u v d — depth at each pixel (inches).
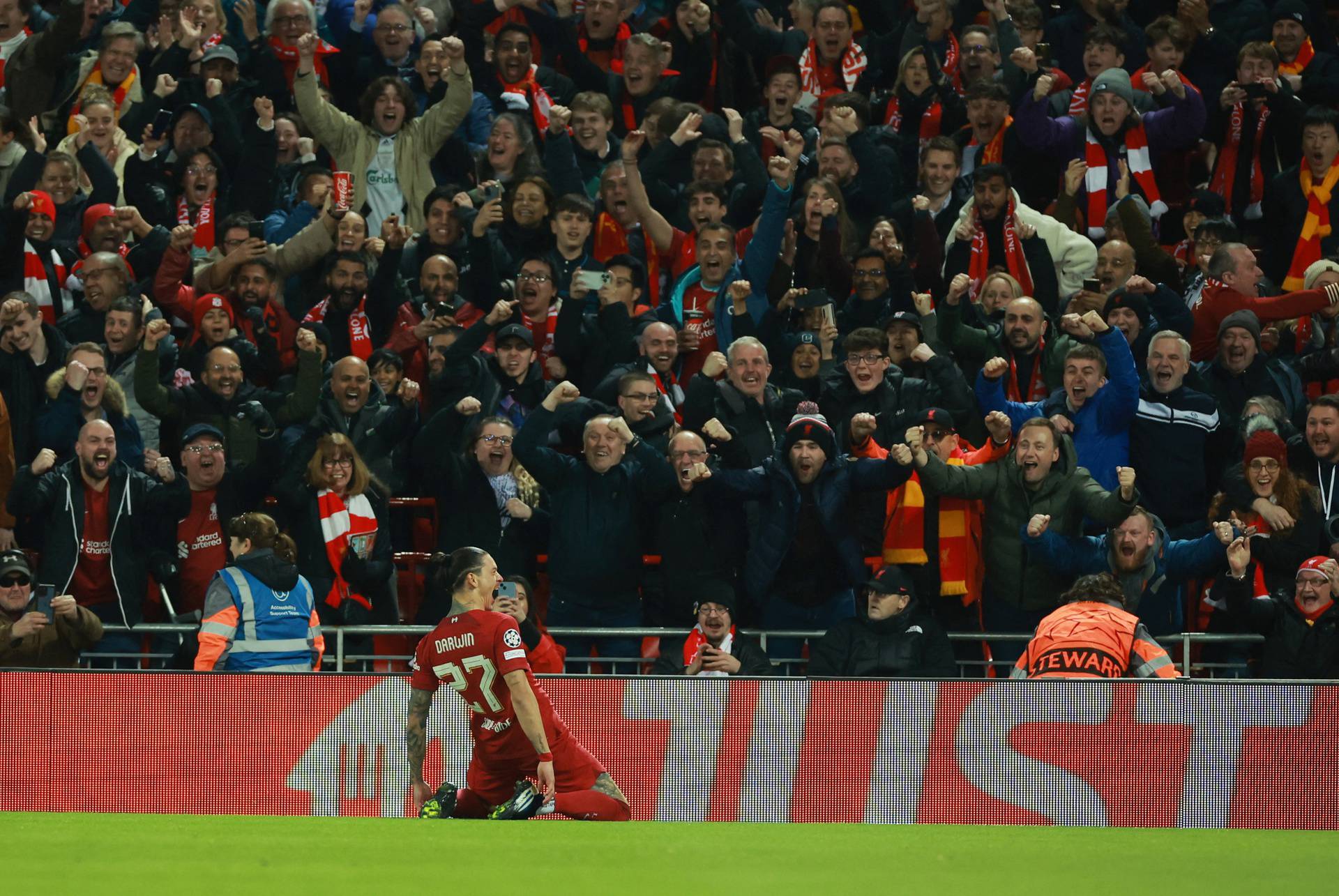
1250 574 1280.8
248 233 1569.9
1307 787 1079.6
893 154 1775.3
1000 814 1087.0
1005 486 1306.6
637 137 1598.2
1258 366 1491.1
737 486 1285.7
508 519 1341.0
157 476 1328.7
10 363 1371.8
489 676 983.0
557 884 665.6
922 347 1393.9
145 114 1726.1
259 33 1877.5
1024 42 1961.1
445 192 1596.9
